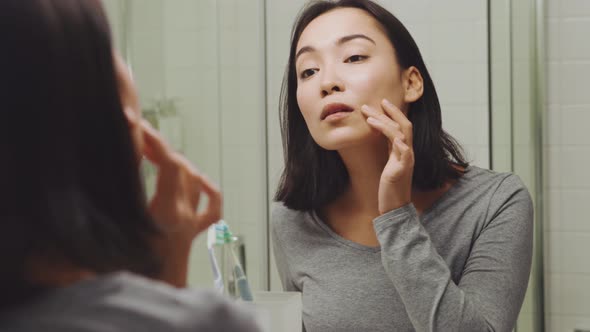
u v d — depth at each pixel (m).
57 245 0.38
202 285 0.95
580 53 1.81
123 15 0.84
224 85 1.25
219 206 0.55
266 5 1.56
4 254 0.37
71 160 0.39
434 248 0.99
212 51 1.18
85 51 0.40
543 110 1.83
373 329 1.06
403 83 1.08
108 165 0.41
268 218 1.54
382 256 0.99
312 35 1.06
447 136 1.17
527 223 1.06
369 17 1.06
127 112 0.48
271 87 1.57
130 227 0.42
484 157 1.66
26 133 0.37
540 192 1.79
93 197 0.41
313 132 1.05
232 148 1.30
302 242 1.16
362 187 1.12
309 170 1.17
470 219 1.07
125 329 0.38
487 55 1.64
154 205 0.52
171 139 0.98
